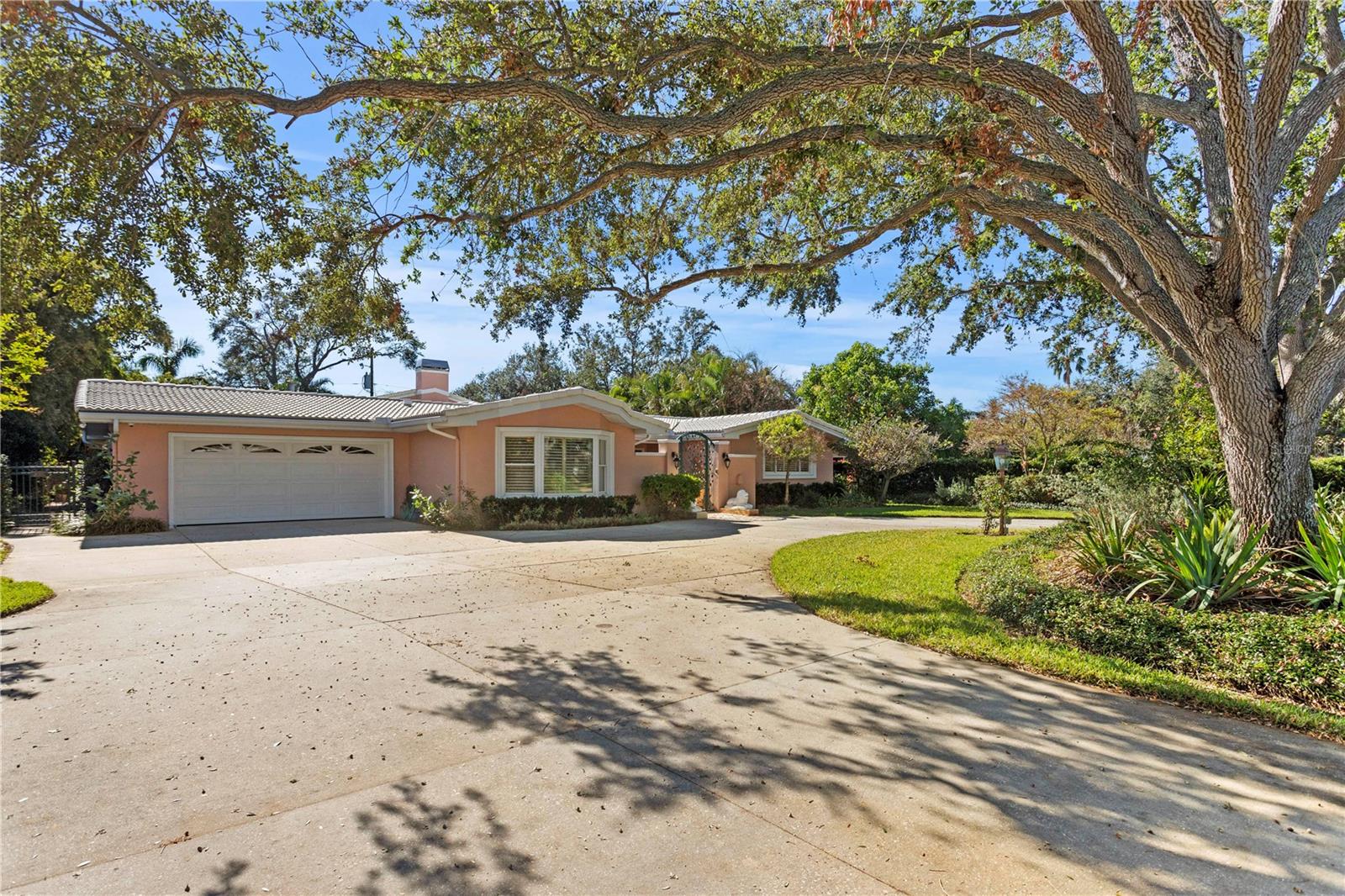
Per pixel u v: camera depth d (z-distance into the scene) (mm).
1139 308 8664
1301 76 8891
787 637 6402
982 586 7848
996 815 3264
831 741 4109
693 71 7637
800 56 6895
